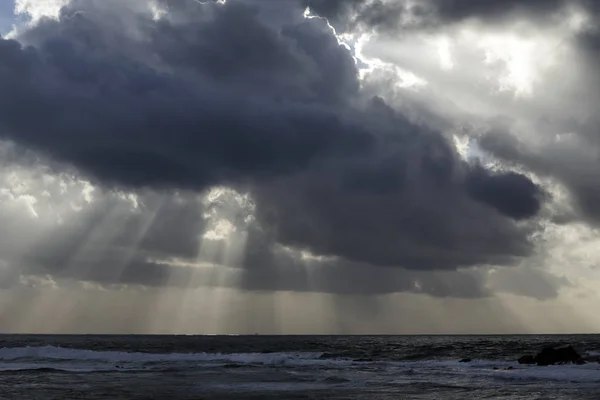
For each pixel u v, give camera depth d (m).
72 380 43.62
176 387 39.34
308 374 49.25
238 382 42.59
